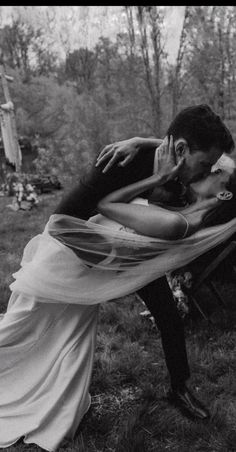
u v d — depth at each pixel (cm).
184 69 962
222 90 889
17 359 248
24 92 2405
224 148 199
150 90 1041
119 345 340
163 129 1011
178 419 254
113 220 222
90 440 240
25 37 3189
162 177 206
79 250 225
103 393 283
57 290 228
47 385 237
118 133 1028
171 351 251
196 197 224
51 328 241
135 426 246
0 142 1691
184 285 366
